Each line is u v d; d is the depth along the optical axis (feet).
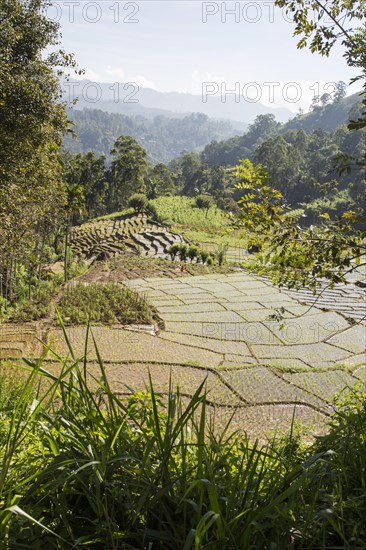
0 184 59.11
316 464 8.95
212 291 111.75
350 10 15.79
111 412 8.42
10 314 79.66
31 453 9.07
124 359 60.44
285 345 73.61
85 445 8.02
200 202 285.02
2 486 6.98
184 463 7.99
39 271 108.27
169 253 161.58
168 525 7.52
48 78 63.93
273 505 7.04
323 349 72.38
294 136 493.36
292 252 16.14
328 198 289.12
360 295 112.16
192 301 100.73
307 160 368.48
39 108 59.00
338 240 15.78
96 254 186.19
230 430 40.78
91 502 7.14
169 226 236.63
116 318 83.66
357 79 14.74
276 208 16.28
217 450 8.91
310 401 49.98
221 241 196.95
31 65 63.62
